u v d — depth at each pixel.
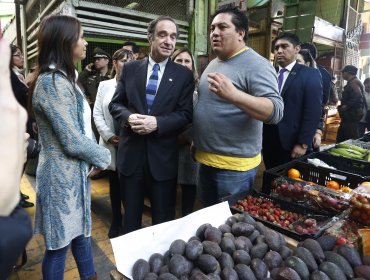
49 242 1.31
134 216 1.84
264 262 0.93
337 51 6.55
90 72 3.58
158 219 1.82
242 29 1.54
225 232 1.04
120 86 1.87
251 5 4.55
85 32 3.43
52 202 1.29
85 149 1.31
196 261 0.91
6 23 7.93
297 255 0.92
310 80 2.27
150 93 1.75
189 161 2.44
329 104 5.61
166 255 0.95
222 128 1.57
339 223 1.19
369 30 8.23
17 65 3.18
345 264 0.88
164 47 1.71
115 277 0.91
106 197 3.21
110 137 2.29
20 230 0.36
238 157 1.60
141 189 1.83
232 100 1.31
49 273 1.34
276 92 1.46
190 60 2.46
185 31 4.33
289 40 2.36
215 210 1.15
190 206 2.60
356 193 1.28
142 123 1.60
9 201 0.35
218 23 1.53
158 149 1.74
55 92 1.23
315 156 2.09
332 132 6.08
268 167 2.60
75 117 1.30
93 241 2.37
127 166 1.78
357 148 2.26
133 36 3.82
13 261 0.36
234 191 1.63
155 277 0.86
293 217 1.26
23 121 0.39
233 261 0.92
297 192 1.44
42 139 1.32
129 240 0.94
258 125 1.62
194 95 2.02
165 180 1.77
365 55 7.70
